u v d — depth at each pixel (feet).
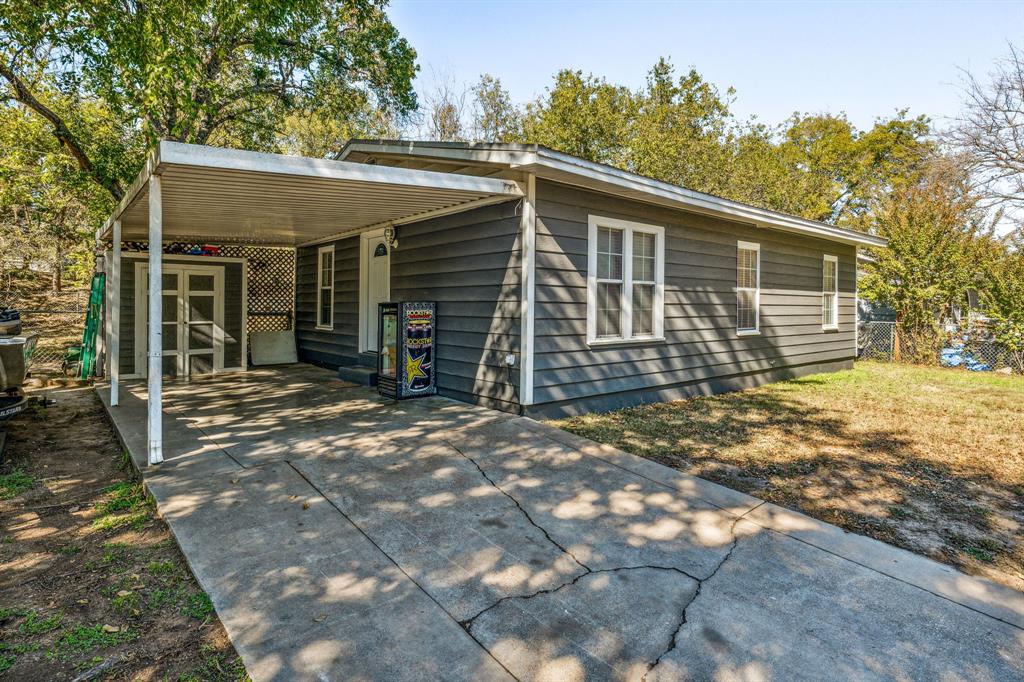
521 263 19.04
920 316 41.98
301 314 37.45
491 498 12.60
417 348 22.68
